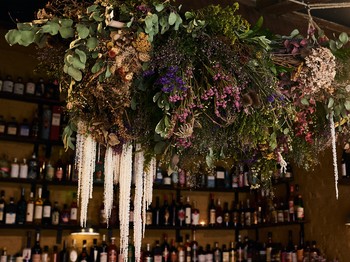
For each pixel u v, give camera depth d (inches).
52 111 129.3
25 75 134.4
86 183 53.1
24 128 125.0
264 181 73.0
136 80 52.6
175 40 51.1
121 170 55.4
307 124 66.7
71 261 124.0
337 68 60.7
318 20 90.0
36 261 119.4
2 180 117.9
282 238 140.9
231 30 52.7
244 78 52.9
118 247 132.7
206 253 145.3
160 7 49.4
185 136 51.1
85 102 51.0
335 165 64.7
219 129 57.3
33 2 82.6
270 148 64.9
